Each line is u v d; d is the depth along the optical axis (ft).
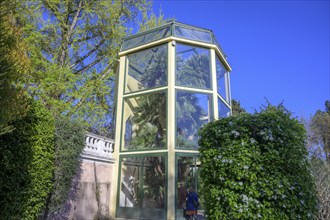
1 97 16.10
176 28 40.96
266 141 16.11
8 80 16.24
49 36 49.75
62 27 51.75
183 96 38.34
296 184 15.14
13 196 21.48
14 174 21.71
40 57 45.96
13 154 21.66
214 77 40.81
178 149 35.60
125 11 56.44
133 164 38.32
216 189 16.05
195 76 40.01
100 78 53.83
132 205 36.47
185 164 35.45
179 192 33.99
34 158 23.62
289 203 14.56
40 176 24.00
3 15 15.72
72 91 48.01
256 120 16.58
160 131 37.52
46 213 26.55
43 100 44.60
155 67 40.98
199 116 38.01
